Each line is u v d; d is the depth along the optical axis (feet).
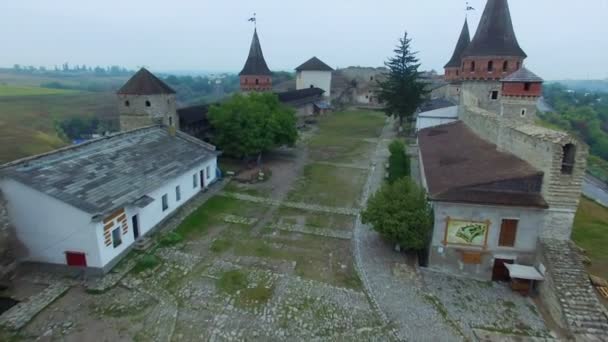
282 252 67.97
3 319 47.47
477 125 99.81
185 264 62.49
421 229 62.54
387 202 65.51
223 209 86.17
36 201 55.88
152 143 89.61
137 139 87.61
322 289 57.06
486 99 124.88
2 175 54.85
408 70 170.81
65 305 51.21
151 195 71.51
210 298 53.67
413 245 62.64
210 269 61.31
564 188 56.08
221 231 75.46
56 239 57.41
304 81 280.10
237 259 64.85
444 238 61.72
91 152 72.38
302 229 77.46
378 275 61.52
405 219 62.69
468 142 93.04
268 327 48.32
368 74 308.19
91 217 54.95
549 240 58.34
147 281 57.26
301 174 114.01
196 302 52.70
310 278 59.93
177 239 69.72
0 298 52.44
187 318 49.37
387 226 63.31
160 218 75.77
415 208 63.57
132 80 101.04
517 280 58.34
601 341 46.52
